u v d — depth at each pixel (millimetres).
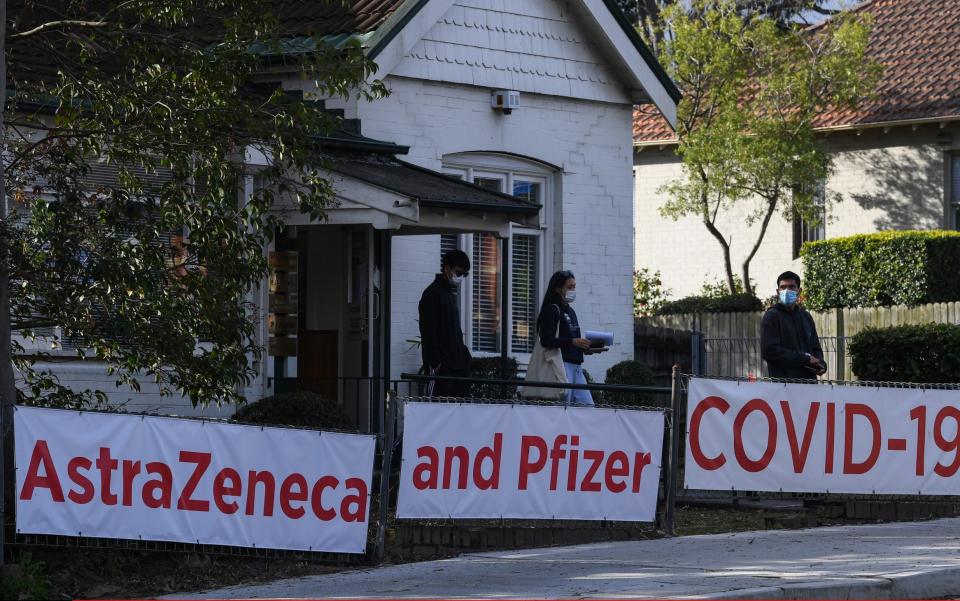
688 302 62969
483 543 24047
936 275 58188
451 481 23406
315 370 35938
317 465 22203
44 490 20031
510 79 39625
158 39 25594
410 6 35875
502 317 36094
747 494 27594
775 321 30719
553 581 20312
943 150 64000
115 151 25203
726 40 63656
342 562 22516
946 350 36188
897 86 66250
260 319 32938
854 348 37844
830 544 24016
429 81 37781
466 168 39219
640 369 41156
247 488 21609
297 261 33906
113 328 24078
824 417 26719
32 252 23812
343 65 25578
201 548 21375
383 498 22922
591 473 24516
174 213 24562
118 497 20562
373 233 35250
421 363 36969
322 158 26594
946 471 27875
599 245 41938
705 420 25750
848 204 66625
